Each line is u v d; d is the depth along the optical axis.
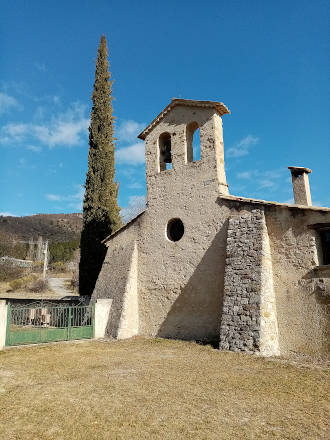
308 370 8.73
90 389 7.30
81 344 13.05
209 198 13.69
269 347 10.48
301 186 14.18
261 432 5.25
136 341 13.32
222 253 12.80
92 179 20.92
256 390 7.15
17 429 5.38
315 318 10.38
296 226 11.28
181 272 13.82
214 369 8.84
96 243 19.97
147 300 14.64
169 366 9.24
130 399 6.65
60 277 49.72
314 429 5.37
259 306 10.60
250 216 12.16
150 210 15.54
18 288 37.78
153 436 5.10
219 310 12.41
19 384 7.79
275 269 11.45
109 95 22.50
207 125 14.42
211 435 5.13
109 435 5.14
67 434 5.18
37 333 13.12
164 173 15.38
